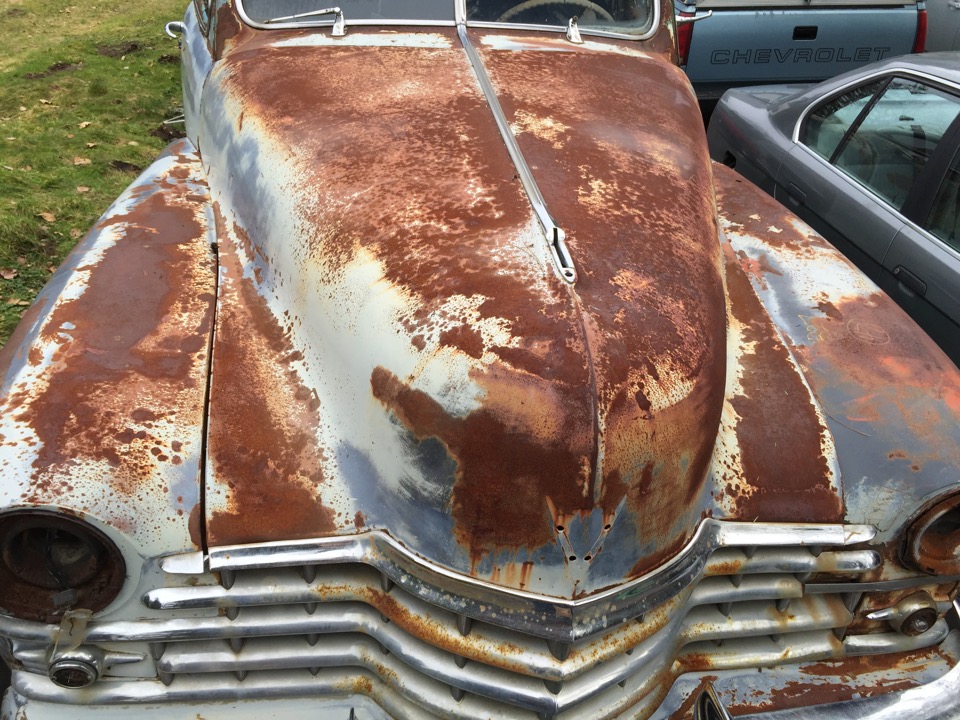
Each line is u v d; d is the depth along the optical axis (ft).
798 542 5.72
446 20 8.99
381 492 5.41
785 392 6.41
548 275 5.41
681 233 6.42
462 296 5.34
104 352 5.83
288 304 6.37
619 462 4.96
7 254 13.60
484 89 7.72
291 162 6.95
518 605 5.20
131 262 6.80
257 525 5.28
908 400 6.40
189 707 5.73
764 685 6.12
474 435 5.00
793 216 9.00
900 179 11.44
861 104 12.51
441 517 5.19
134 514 5.08
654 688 5.84
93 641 5.31
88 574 5.19
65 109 19.30
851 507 5.89
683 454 5.31
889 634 6.40
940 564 6.05
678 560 5.52
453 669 5.39
